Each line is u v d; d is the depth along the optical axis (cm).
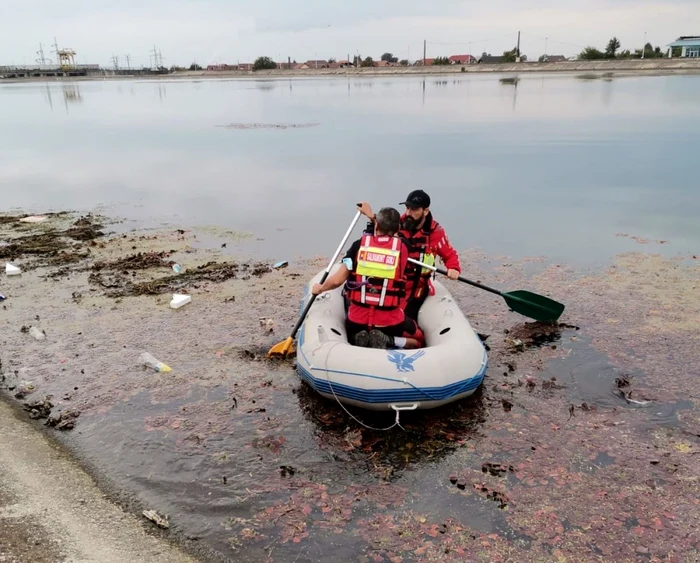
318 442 399
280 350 512
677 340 536
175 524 325
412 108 2842
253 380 478
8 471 362
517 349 527
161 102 3697
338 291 536
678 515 331
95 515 328
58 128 2327
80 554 296
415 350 424
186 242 852
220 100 3778
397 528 323
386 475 366
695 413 427
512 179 1244
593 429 410
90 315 600
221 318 593
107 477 363
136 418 426
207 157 1584
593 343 536
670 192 1111
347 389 414
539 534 318
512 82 4888
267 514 333
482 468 371
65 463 374
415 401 410
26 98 4284
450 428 414
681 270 711
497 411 434
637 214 966
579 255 778
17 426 413
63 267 743
